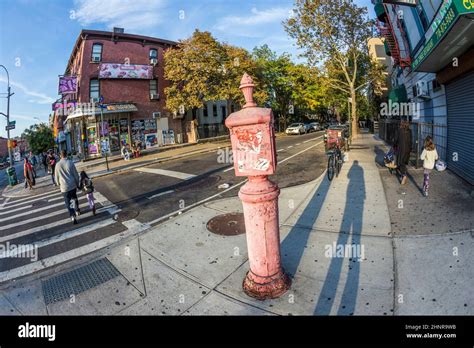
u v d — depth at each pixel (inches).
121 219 277.4
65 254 210.5
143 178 497.0
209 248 193.6
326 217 231.1
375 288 136.8
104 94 916.0
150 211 294.8
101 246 218.2
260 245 135.4
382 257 163.2
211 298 141.0
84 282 165.9
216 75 960.3
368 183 322.0
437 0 338.6
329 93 1212.5
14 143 731.4
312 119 2402.8
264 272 138.1
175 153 831.1
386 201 254.7
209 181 416.5
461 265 146.6
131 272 172.1
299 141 956.6
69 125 1191.6
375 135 1125.7
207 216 256.4
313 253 175.0
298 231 209.6
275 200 135.0
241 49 1054.4
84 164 749.9
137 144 841.5
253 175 129.0
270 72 1437.0
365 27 816.9
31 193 536.1
